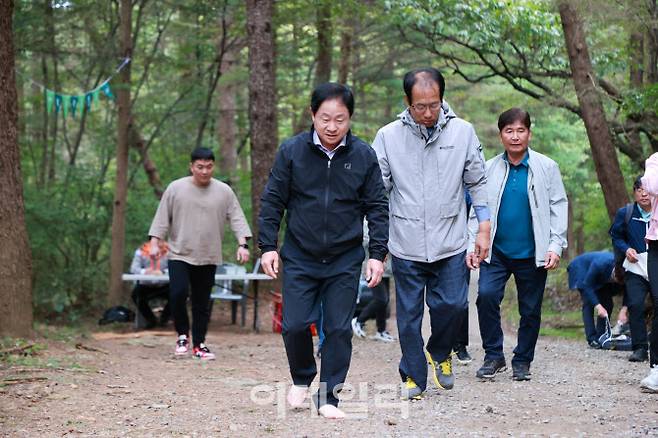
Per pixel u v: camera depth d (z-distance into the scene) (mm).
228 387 6277
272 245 4836
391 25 14500
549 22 12219
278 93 19391
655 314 6156
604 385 6512
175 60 16688
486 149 25109
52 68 16453
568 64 12641
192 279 8281
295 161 4785
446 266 5621
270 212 4848
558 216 6594
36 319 14508
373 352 8883
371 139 20594
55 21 14133
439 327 5762
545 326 11594
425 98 5441
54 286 14555
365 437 4531
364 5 14711
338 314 4840
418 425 4863
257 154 14055
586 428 4852
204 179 8242
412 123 5566
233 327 11906
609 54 11836
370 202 4840
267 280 14750
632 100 11023
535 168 6582
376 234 4820
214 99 20656
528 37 12180
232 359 8203
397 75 18812
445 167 5562
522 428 4840
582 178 20906
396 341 9961
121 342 9477
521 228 6613
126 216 15352
